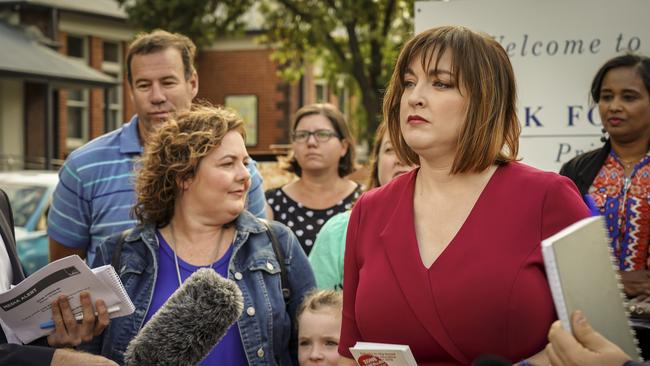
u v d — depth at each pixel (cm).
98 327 295
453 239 248
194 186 329
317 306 343
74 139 2862
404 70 264
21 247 966
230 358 320
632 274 377
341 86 2270
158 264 330
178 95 428
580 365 205
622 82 408
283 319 331
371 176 488
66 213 417
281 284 337
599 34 513
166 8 1930
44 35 2709
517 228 244
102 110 2934
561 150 523
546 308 239
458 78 249
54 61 2475
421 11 546
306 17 1872
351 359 273
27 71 2319
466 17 537
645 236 397
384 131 465
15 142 2584
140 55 427
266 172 735
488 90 250
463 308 242
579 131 519
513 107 260
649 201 399
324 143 533
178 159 329
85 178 414
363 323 259
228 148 330
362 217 273
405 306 250
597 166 420
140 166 380
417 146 254
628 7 507
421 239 255
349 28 1808
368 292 258
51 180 1043
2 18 2677
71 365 283
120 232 374
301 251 350
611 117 412
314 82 3128
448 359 247
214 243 336
